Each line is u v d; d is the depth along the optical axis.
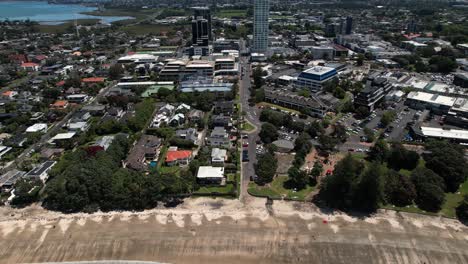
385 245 126.50
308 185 160.75
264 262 121.00
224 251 125.56
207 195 154.75
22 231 134.38
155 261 121.75
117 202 145.00
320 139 193.38
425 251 123.81
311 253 123.94
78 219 140.25
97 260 122.00
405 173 168.62
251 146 197.88
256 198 152.75
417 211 142.50
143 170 169.00
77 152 177.25
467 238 129.12
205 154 182.62
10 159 185.38
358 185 143.25
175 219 140.50
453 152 165.12
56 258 122.75
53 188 146.12
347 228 134.62
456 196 152.25
